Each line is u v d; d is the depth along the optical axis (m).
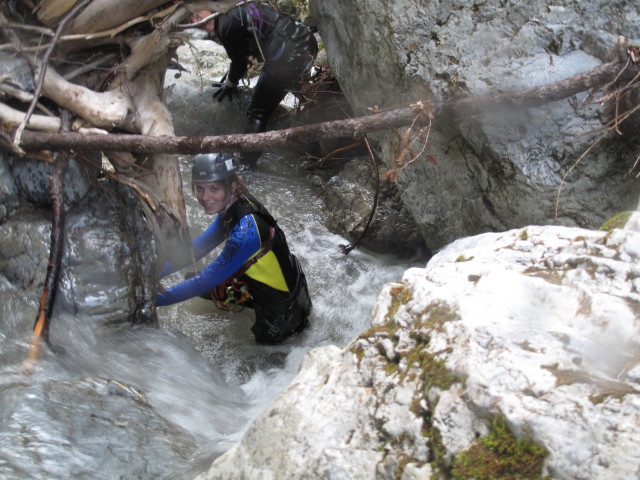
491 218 3.96
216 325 4.32
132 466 2.07
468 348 1.30
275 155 6.42
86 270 3.33
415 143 4.21
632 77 3.05
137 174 3.63
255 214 3.78
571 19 3.56
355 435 1.32
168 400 2.92
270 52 5.73
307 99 6.26
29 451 2.01
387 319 1.55
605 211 3.56
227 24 5.68
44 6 3.15
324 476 1.27
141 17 3.21
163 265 3.99
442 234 4.35
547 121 3.58
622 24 3.42
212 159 3.64
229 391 3.42
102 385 2.53
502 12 3.78
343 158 6.05
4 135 3.16
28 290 3.21
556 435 1.12
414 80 4.06
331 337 4.32
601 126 3.46
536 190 3.66
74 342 3.12
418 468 1.21
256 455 1.40
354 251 5.28
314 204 5.80
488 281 1.48
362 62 4.44
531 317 1.38
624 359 1.24
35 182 3.34
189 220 5.28
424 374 1.33
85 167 3.42
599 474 1.06
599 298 1.35
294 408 1.42
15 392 2.32
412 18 4.05
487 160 3.84
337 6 4.50
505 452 1.15
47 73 3.24
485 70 3.74
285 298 4.00
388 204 5.38
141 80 3.51
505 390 1.21
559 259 1.55
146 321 3.54
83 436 2.16
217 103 6.49
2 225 3.23
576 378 1.20
